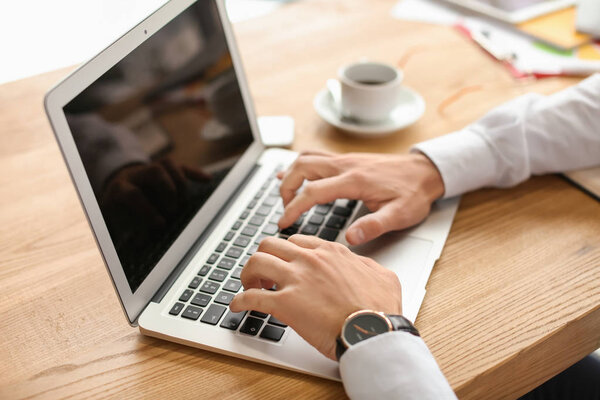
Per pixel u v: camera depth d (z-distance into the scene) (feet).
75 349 2.01
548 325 2.02
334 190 2.44
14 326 2.11
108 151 1.98
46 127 3.31
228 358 1.95
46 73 3.88
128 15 8.71
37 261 2.41
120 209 2.03
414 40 4.13
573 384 2.76
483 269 2.27
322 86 3.65
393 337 1.75
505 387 2.00
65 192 2.80
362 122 3.21
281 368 1.90
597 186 2.67
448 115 3.33
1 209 2.70
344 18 4.46
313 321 1.85
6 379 1.91
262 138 3.05
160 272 2.19
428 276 2.21
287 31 4.29
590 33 3.98
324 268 1.96
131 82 2.11
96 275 2.32
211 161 2.57
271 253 2.09
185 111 2.41
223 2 2.71
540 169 2.74
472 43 4.08
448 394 1.70
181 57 2.39
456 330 2.01
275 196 2.68
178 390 1.85
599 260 2.29
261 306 1.92
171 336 1.98
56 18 8.71
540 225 2.49
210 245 2.39
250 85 3.66
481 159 2.64
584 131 2.72
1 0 9.20
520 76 3.65
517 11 4.31
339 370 1.82
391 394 1.68
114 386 1.87
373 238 2.32
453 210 2.58
